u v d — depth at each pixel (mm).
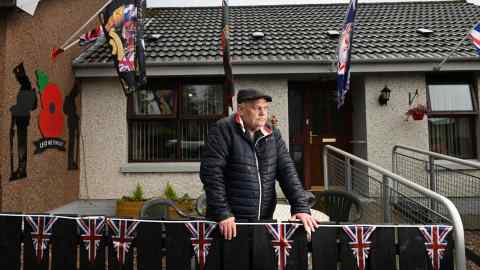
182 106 6629
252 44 7098
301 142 7234
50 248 2473
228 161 2320
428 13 9398
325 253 2254
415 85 6473
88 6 7035
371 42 7090
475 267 3789
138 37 5039
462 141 6586
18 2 4188
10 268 2441
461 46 6656
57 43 5633
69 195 6008
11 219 2459
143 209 3361
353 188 5480
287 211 3789
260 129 2369
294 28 8234
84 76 6258
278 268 2238
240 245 2232
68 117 5984
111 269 2348
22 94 4680
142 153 6656
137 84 5074
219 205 2164
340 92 5234
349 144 7234
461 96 6609
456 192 6113
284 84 6520
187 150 6664
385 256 2246
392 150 6355
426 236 2244
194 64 6188
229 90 5105
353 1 4824
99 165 6453
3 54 4324
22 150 4672
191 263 2311
